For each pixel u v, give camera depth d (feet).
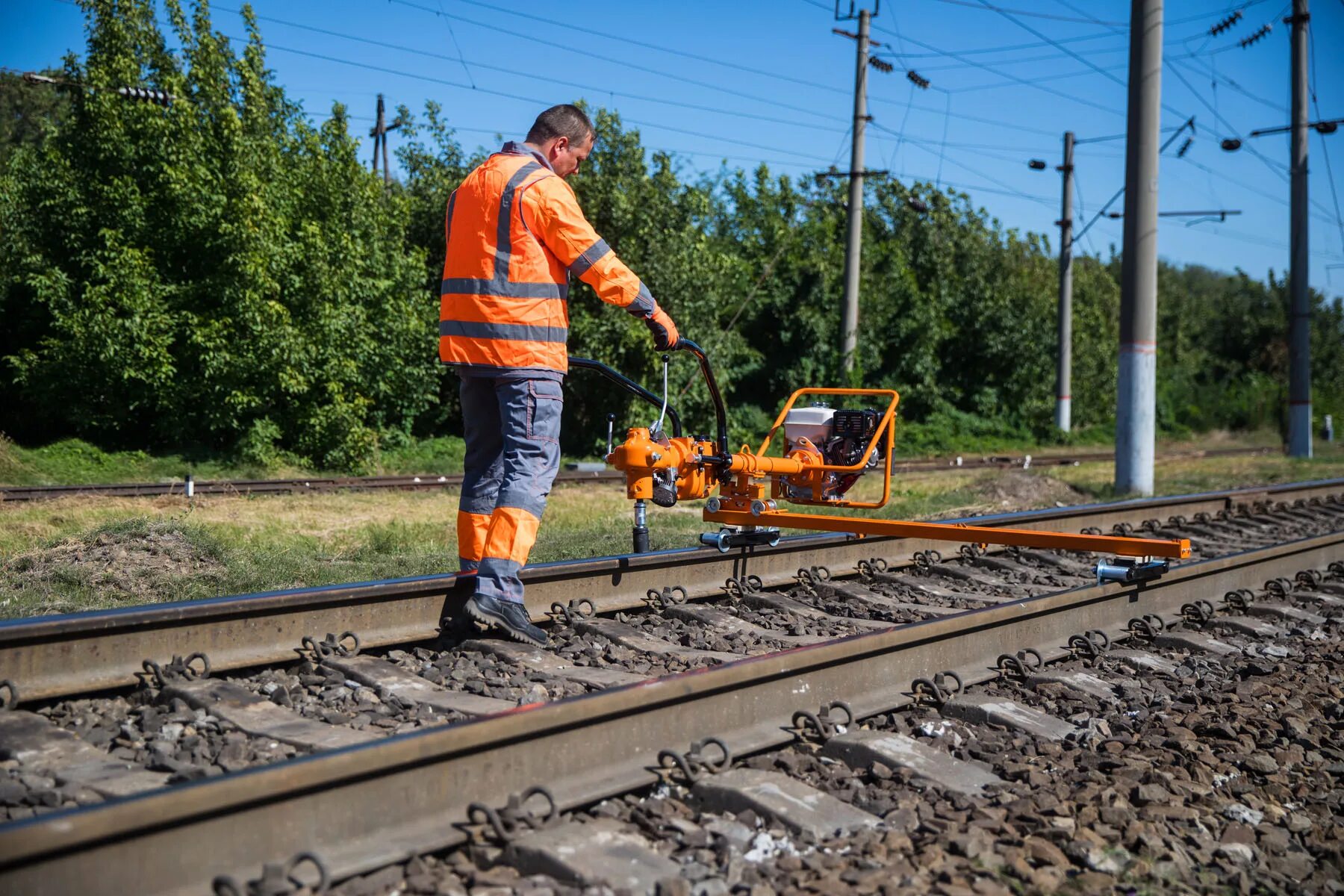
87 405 54.95
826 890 8.50
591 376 68.95
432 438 69.36
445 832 9.13
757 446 77.05
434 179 72.54
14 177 58.85
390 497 39.11
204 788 7.86
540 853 8.68
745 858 9.19
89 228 54.90
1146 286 48.29
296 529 29.45
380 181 65.72
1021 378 113.29
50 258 55.52
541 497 15.05
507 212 14.57
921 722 13.01
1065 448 105.70
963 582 22.75
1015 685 14.99
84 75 55.83
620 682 13.39
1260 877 9.74
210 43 58.34
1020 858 9.34
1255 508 38.50
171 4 57.93
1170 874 9.50
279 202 57.88
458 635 15.31
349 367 57.77
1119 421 49.16
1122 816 10.36
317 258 56.95
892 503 38.11
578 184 69.00
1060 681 15.08
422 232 72.59
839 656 13.05
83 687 12.05
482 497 16.22
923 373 102.17
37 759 10.11
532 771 10.02
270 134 61.05
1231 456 87.61
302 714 11.88
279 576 21.17
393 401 63.87
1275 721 13.98
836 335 91.09
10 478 45.65
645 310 15.39
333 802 8.70
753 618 18.12
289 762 8.41
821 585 20.53
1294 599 22.52
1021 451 98.99
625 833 9.46
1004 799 10.73
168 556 22.22
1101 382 129.08
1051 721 13.48
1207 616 19.81
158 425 55.21
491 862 8.86
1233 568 22.90
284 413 57.06
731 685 11.75
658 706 11.12
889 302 100.27
